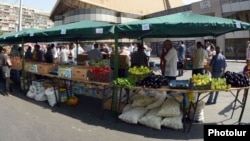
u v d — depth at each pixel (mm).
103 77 7496
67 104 9133
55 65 10008
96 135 6160
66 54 15633
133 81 6949
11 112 8055
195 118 7070
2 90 11789
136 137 6051
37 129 6527
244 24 7238
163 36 10969
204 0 39469
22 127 6668
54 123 7031
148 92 7594
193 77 6492
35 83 10141
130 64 11586
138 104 7180
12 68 12555
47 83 9719
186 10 44719
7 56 10688
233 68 21562
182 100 6938
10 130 6430
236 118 7441
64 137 6008
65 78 8617
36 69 10203
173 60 8023
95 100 9695
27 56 14203
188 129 6387
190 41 33688
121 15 55875
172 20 6738
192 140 5891
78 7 55094
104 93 7730
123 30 7066
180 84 6449
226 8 36000
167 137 6059
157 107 6973
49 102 9000
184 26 6410
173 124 6484
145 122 6711
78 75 8172
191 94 6434
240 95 10641
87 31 7805
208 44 15148
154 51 41500
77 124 6969
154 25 6551
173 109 6605
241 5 33844
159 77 6934
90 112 8148
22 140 5801
